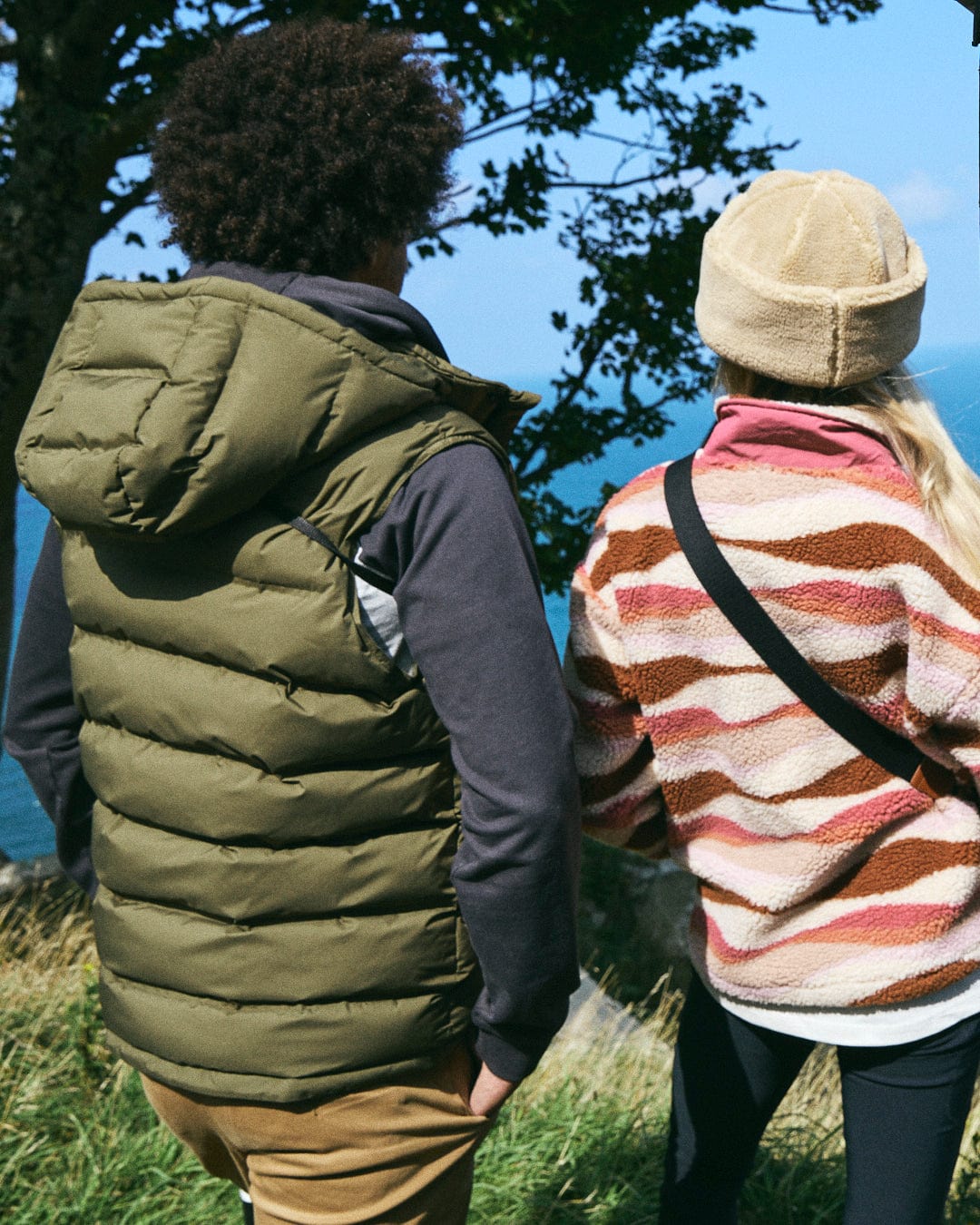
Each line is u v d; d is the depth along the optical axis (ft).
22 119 20.56
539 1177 8.04
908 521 4.42
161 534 3.92
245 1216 5.58
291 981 4.17
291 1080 4.19
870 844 4.73
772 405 4.61
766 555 4.49
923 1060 4.74
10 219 20.71
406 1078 4.35
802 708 4.60
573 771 4.00
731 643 4.61
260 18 22.16
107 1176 7.68
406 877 4.21
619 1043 10.89
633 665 4.78
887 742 4.62
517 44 22.29
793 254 4.50
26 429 4.34
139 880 4.39
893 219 4.65
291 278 4.12
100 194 21.61
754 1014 4.98
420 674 4.15
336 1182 4.39
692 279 28.32
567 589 28.32
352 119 4.03
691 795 4.92
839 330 4.43
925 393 4.82
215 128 4.18
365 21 4.31
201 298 3.94
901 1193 4.80
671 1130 5.63
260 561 4.01
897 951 4.63
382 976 4.20
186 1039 4.30
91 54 20.22
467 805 4.00
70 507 4.00
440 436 3.99
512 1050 4.37
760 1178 8.09
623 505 4.89
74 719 5.14
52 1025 9.81
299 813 4.08
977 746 4.49
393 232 4.27
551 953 4.08
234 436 3.77
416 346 4.11
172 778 4.25
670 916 31.63
